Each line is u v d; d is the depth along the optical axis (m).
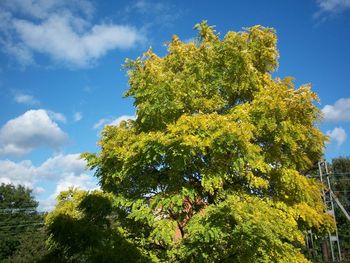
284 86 12.45
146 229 12.89
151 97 11.51
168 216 12.23
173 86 11.63
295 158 12.79
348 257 37.75
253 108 11.45
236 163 10.90
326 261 30.31
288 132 11.73
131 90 12.33
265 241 10.41
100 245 11.63
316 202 13.94
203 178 11.07
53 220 12.17
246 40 13.44
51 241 12.17
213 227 10.20
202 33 13.35
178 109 11.91
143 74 11.82
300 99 11.64
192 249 10.57
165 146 10.53
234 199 10.90
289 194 12.66
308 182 13.78
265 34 13.42
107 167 12.41
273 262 11.32
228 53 12.16
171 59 13.48
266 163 12.15
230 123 10.34
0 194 48.28
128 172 11.83
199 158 11.22
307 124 12.52
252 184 12.02
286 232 10.80
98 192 12.96
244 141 10.33
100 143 12.96
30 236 40.75
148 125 12.34
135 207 11.82
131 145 11.45
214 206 10.88
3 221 45.81
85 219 12.15
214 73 12.36
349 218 24.66
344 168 44.53
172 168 11.27
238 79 12.43
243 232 10.03
